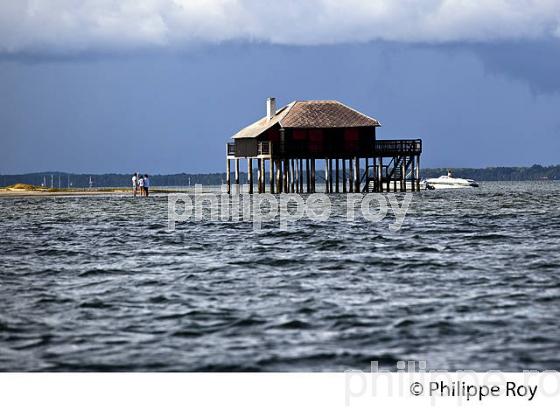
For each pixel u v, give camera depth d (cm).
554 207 13538
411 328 4134
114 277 5797
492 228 9356
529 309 4528
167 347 3878
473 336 3981
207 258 6812
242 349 3838
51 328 4200
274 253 7075
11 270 6191
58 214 12688
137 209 13875
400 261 6450
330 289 5203
